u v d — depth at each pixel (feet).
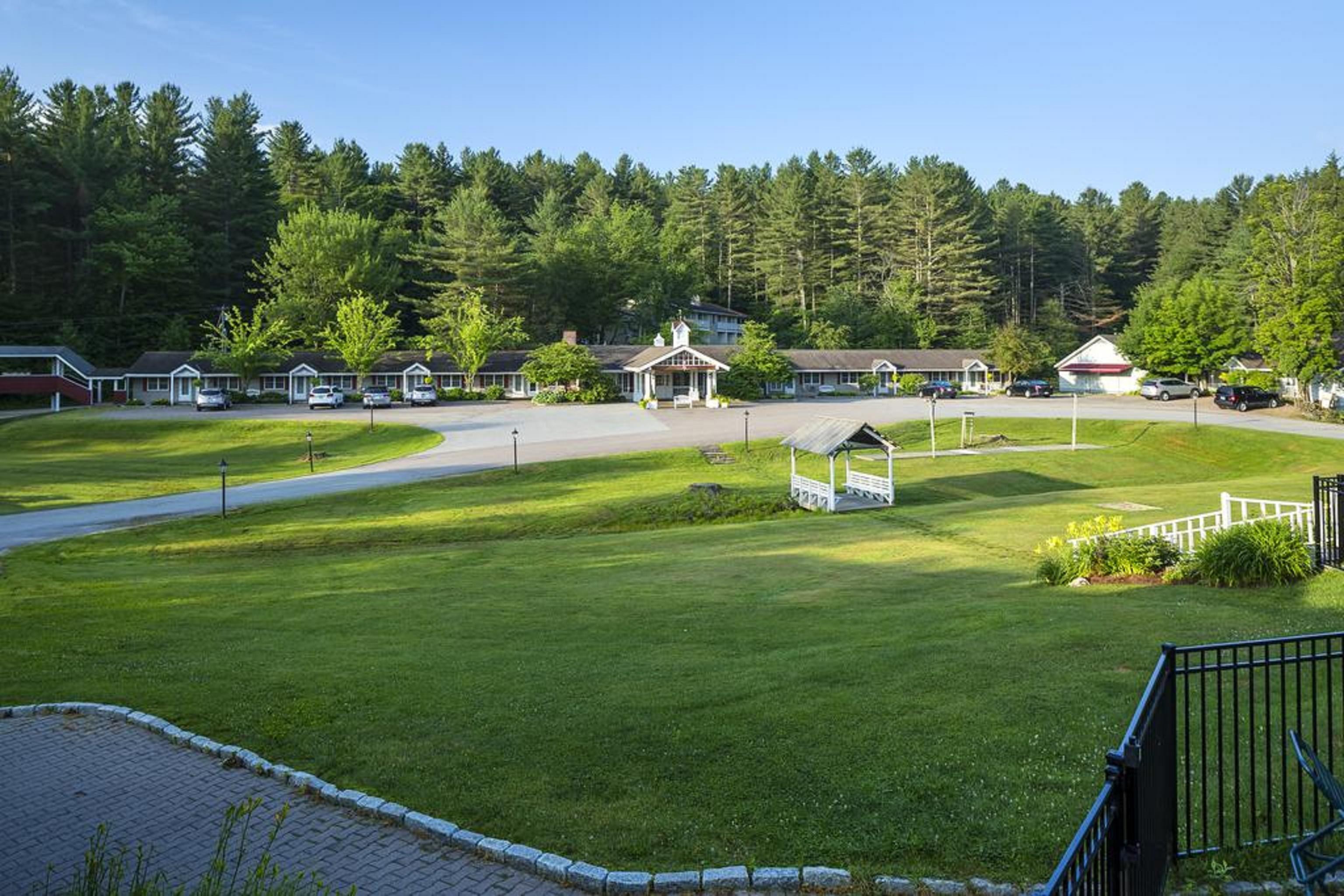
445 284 315.37
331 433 180.65
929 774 23.85
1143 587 48.34
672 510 109.81
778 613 48.03
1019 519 85.76
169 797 26.03
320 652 42.11
